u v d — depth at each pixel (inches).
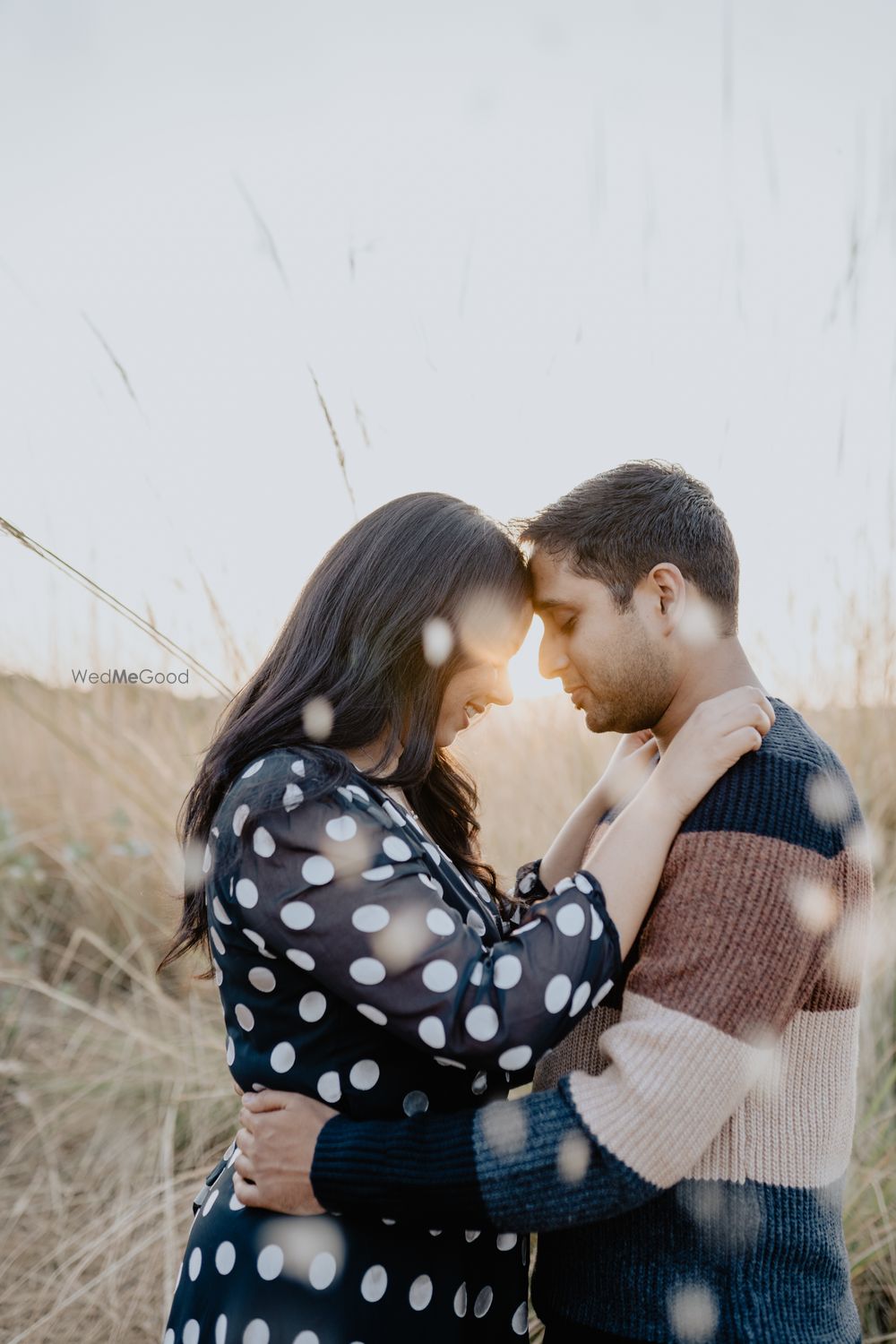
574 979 39.8
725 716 43.2
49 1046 113.8
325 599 47.5
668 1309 41.5
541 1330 69.6
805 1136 42.4
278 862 40.9
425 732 47.1
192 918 50.4
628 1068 39.1
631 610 47.1
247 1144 42.6
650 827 42.6
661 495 47.5
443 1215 40.3
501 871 97.3
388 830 42.6
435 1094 43.9
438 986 39.3
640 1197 38.4
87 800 143.6
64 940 134.1
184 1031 104.2
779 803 41.1
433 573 46.3
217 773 45.8
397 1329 41.9
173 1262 77.7
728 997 38.9
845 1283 44.2
